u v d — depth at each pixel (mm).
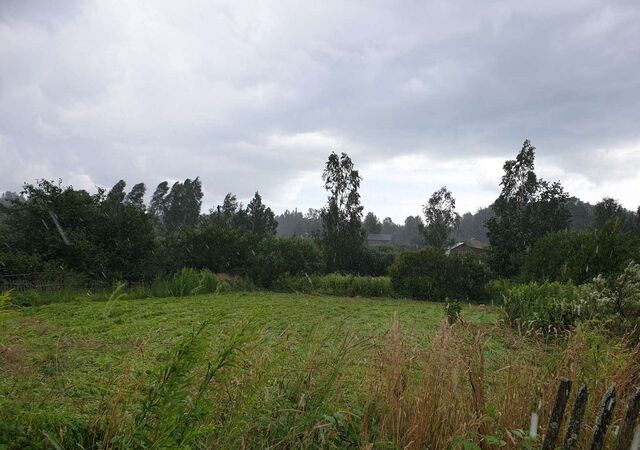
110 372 3008
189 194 52562
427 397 2686
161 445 1901
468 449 2273
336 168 26812
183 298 13898
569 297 8586
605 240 12922
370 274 27719
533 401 2898
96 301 12141
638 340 5980
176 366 2035
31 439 1998
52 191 16688
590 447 2146
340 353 3246
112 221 17438
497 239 23219
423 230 43562
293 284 19297
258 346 2992
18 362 2879
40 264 14680
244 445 2348
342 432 2795
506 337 3809
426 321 10633
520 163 25500
